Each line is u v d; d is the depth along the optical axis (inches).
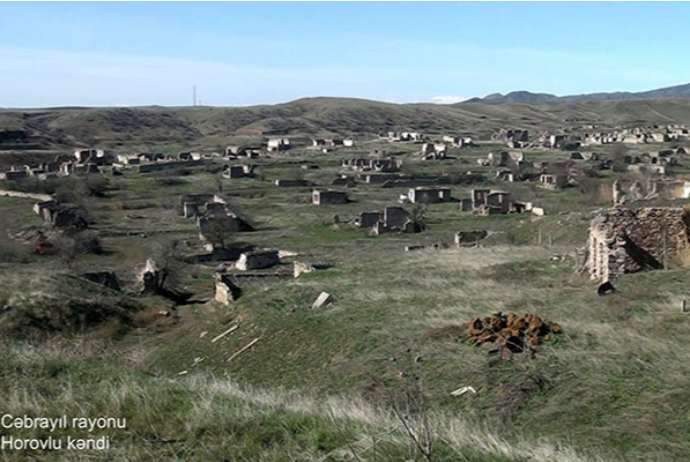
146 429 365.4
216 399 407.5
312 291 984.9
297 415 381.4
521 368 581.3
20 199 2790.4
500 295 858.1
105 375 465.4
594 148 4672.7
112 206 2802.7
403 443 339.9
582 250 1004.6
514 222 2337.6
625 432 464.1
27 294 1074.1
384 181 3437.5
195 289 1536.7
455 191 3171.8
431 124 7652.6
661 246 888.3
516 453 359.9
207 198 2861.7
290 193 3149.6
